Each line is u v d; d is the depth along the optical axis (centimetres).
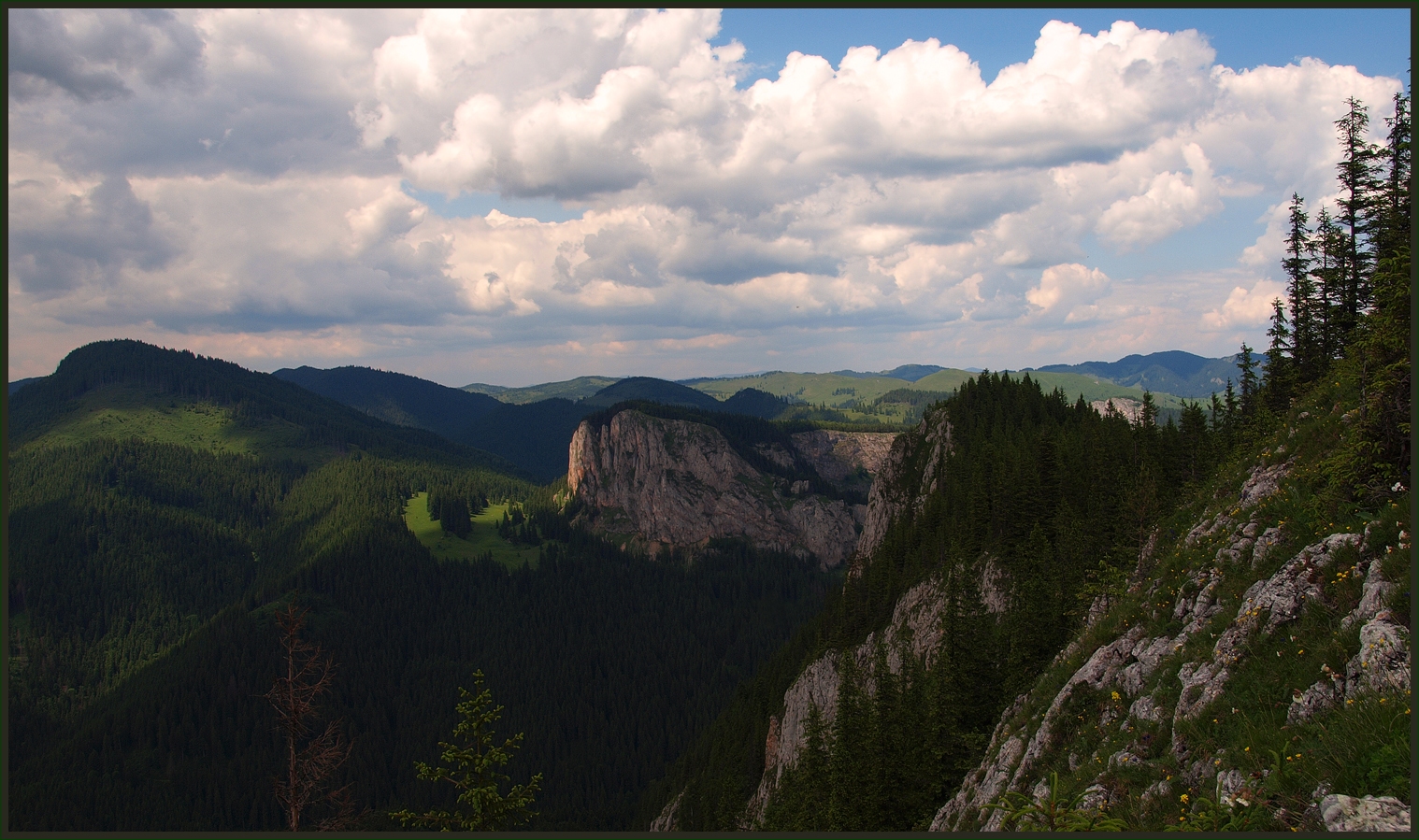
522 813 3694
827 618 14912
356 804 19250
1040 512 8894
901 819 5378
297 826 3888
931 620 9700
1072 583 5875
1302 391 5909
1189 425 8881
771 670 15612
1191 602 3003
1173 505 5916
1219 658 2378
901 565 13062
